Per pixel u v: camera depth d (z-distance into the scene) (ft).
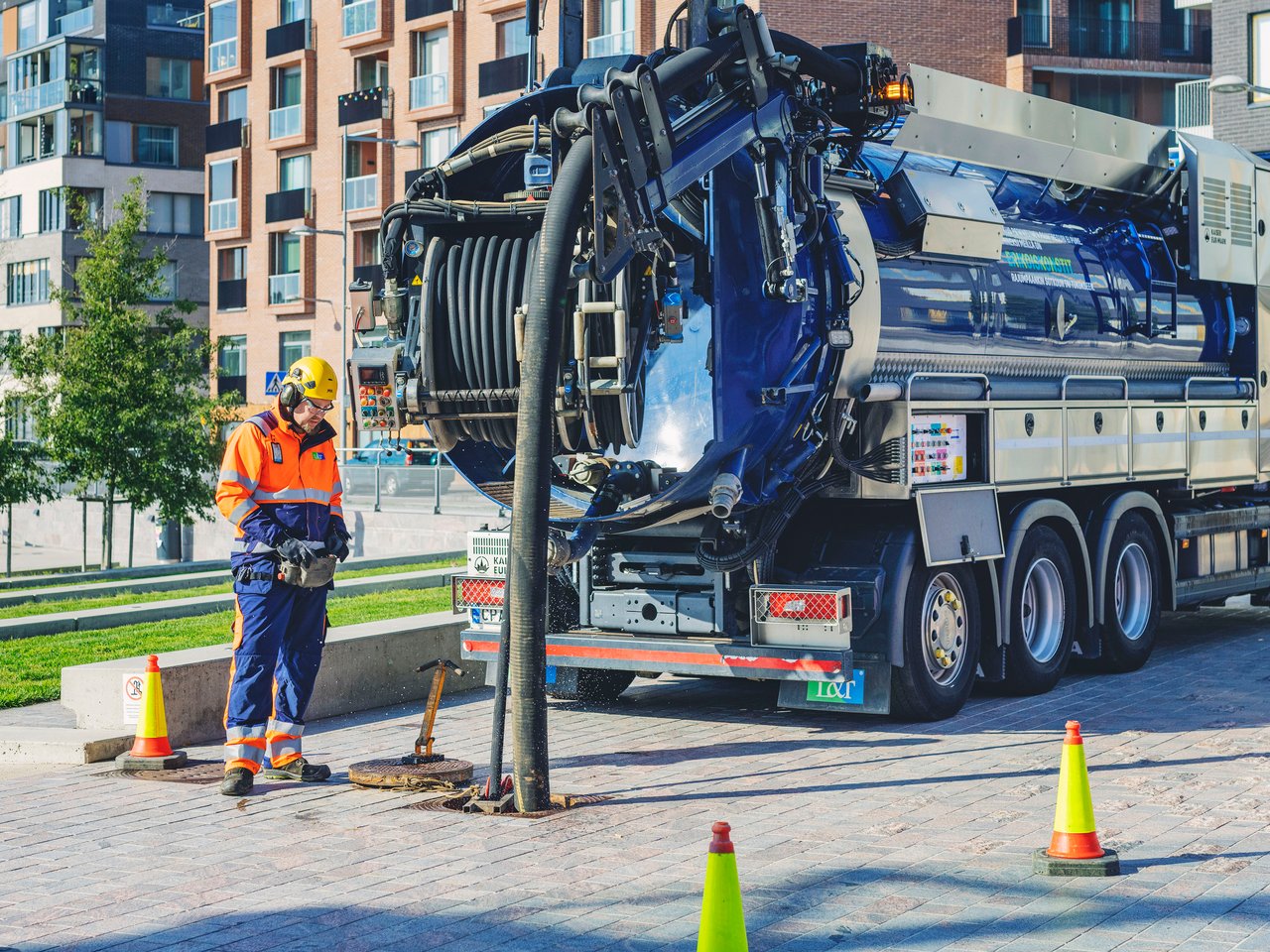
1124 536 41.45
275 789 28.48
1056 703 36.76
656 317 29.48
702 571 33.63
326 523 29.66
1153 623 42.42
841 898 20.88
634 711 36.73
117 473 116.78
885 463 33.65
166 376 117.39
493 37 157.79
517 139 29.84
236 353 188.44
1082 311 40.47
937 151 36.99
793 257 31.24
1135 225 44.55
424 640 38.96
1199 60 163.32
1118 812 25.63
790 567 34.01
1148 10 161.99
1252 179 47.19
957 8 149.48
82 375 116.16
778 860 22.90
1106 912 20.13
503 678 26.96
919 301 35.06
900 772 29.14
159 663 32.78
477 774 29.73
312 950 19.08
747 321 31.24
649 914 20.33
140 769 30.19
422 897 21.21
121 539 153.69
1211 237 45.14
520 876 22.25
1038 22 157.07
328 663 36.19
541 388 26.32
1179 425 43.75
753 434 31.60
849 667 31.58
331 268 174.29
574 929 19.74
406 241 30.04
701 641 33.12
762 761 30.42
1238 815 25.32
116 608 53.16
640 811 26.22
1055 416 38.50
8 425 119.96
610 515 31.89
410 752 31.83
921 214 34.88
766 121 30.76
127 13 213.46
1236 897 20.77
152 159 215.72
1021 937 19.16
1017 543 36.96
